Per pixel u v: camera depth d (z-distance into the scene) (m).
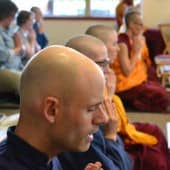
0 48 4.16
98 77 1.09
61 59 1.08
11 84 3.65
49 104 1.06
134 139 2.81
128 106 4.20
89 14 9.37
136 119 4.02
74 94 1.06
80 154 1.78
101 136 2.00
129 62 4.11
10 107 3.57
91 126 1.11
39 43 7.59
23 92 1.10
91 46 2.05
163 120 4.02
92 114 1.10
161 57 6.14
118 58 4.10
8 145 1.09
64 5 9.43
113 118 2.10
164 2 7.56
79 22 9.40
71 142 1.09
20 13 5.59
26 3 9.28
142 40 4.24
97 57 2.04
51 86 1.06
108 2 9.45
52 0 9.40
